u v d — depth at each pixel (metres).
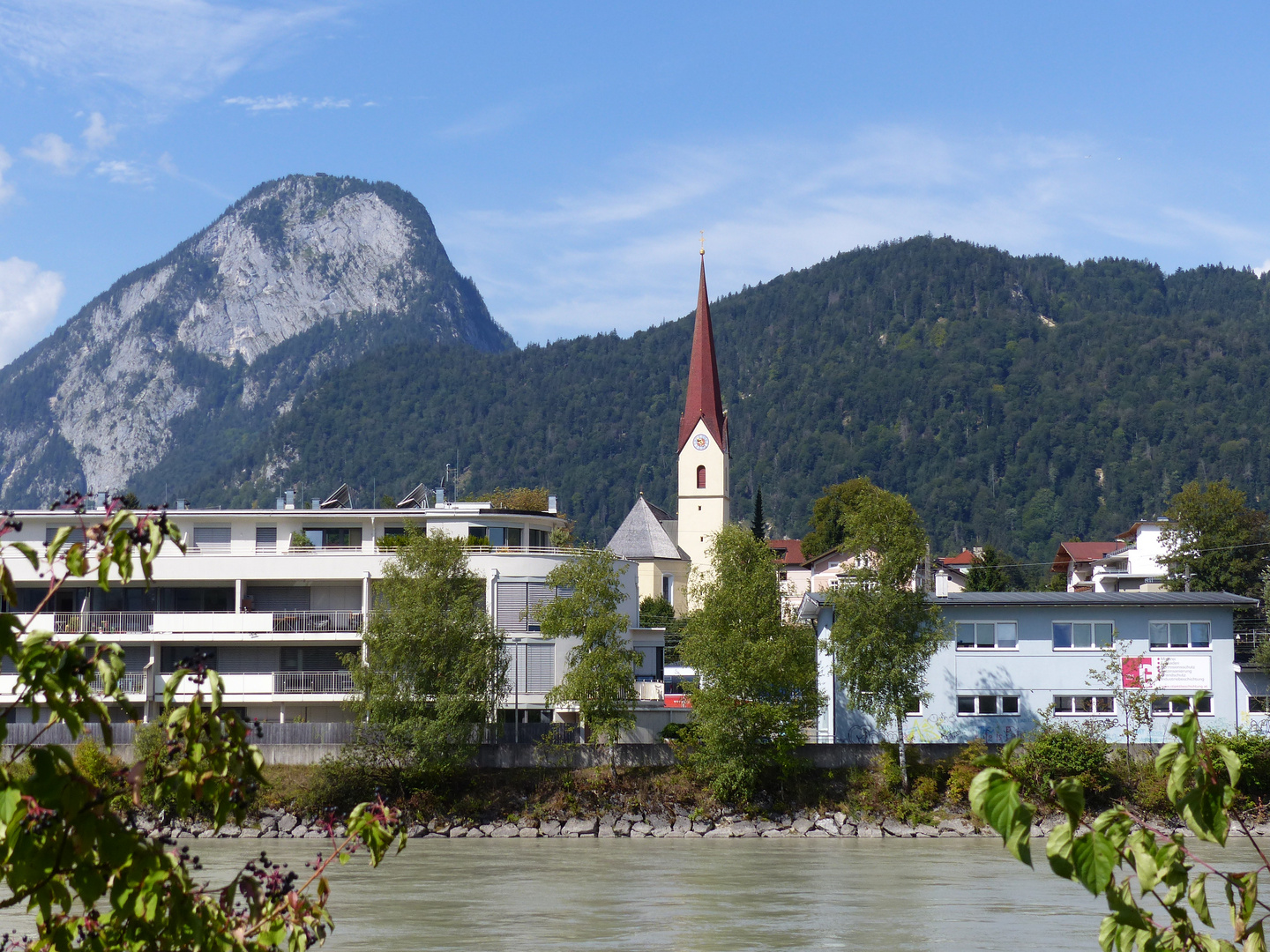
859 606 74.38
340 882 49.78
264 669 75.88
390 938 38.41
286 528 79.50
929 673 77.19
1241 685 76.81
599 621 71.44
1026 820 8.30
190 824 64.50
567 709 75.50
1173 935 9.33
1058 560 173.38
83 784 8.06
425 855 59.38
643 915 42.59
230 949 9.65
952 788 70.00
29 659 8.10
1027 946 37.66
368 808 10.76
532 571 76.44
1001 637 77.44
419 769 68.50
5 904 8.19
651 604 139.50
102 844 8.16
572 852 61.16
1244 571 123.12
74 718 8.10
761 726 70.69
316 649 76.38
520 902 45.19
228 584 77.62
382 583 73.31
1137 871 8.88
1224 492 127.44
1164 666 76.50
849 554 76.94
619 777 71.81
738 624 73.44
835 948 37.31
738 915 42.66
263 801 67.50
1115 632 77.06
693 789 71.44
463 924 40.81
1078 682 76.88
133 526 8.73
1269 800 67.38
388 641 68.81
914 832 68.31
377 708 68.12
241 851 58.28
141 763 8.70
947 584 131.00
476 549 76.00
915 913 43.09
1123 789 69.31
